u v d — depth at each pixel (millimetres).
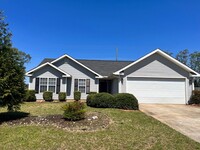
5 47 10523
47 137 7664
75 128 8789
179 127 9844
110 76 21828
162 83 19672
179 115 13070
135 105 14703
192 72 19781
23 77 10828
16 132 8219
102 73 24000
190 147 6984
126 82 19297
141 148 6801
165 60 19891
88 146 6891
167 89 19641
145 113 13445
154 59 19797
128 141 7422
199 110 15359
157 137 7973
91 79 23391
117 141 7398
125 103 14625
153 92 19484
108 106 14820
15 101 10500
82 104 10703
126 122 10234
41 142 7184
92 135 7977
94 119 10250
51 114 11883
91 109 14094
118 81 19969
